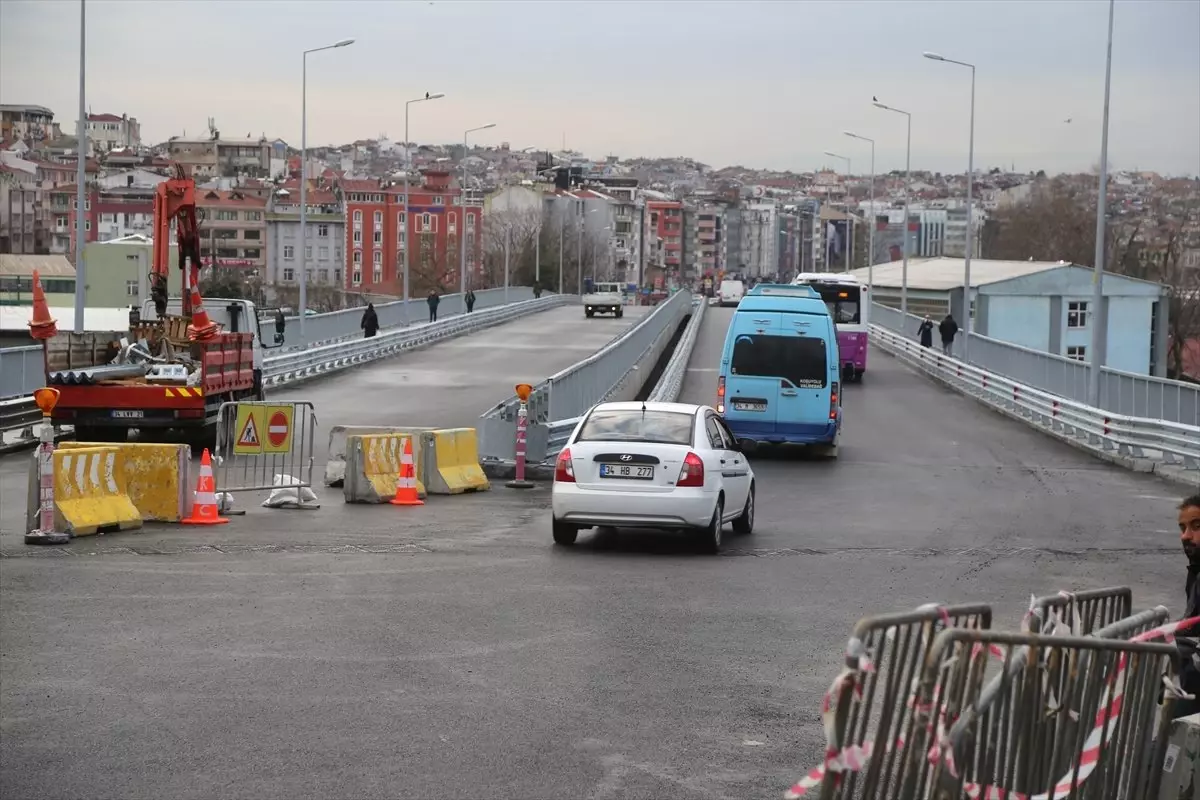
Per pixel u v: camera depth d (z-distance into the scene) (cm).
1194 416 3066
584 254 19025
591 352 5834
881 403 4228
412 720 839
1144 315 7488
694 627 1135
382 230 19088
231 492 2103
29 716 839
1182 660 655
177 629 1091
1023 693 536
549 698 897
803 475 2561
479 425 2455
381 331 6662
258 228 18638
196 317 2602
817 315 2800
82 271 3291
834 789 470
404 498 2034
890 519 1945
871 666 516
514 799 697
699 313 7675
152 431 2825
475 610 1189
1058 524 1909
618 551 1584
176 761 753
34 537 1554
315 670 961
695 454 1580
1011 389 3953
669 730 830
